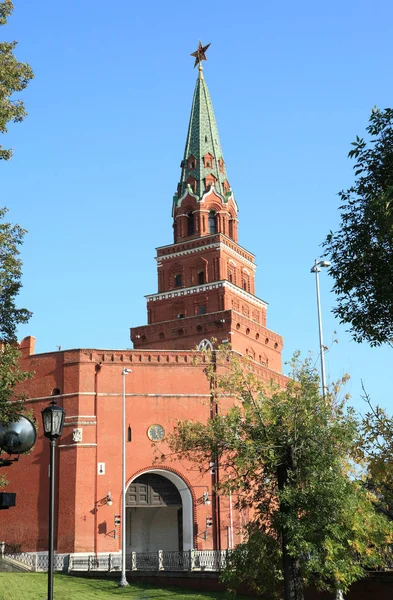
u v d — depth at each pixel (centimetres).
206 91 8094
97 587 3947
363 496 2588
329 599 3011
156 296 7200
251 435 2656
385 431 2367
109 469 5244
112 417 5362
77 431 5266
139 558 4669
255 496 2656
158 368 5541
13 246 3219
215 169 7694
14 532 5188
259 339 7062
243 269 7481
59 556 4978
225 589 3744
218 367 5562
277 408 2641
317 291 4056
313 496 2445
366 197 2031
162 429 5403
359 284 2052
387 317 2075
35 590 3516
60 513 5106
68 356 5494
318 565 2380
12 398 5506
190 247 7244
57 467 5244
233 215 7619
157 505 5334
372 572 2895
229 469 5141
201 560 4441
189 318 6788
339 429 2578
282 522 2452
